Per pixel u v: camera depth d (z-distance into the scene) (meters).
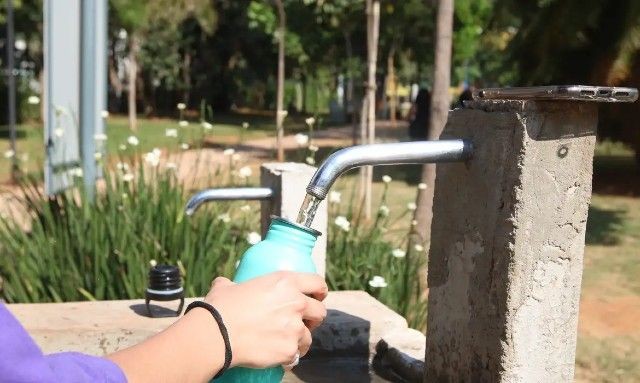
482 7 19.12
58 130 5.16
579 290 2.00
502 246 1.92
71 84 5.70
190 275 4.16
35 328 2.97
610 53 11.18
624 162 16.52
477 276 2.02
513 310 1.92
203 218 4.55
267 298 1.04
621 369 4.67
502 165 1.92
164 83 38.09
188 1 27.19
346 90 31.36
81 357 0.90
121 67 39.69
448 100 6.71
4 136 20.95
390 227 6.75
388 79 24.69
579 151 1.92
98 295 4.13
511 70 12.97
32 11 25.19
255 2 18.53
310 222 1.42
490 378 1.98
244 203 5.48
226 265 4.20
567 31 11.18
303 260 1.29
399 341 2.99
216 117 35.50
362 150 1.78
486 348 1.99
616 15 11.12
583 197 1.95
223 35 36.06
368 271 4.44
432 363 2.24
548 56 11.82
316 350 3.02
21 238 4.48
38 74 30.45
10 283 4.26
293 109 39.47
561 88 1.75
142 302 3.42
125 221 4.40
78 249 4.30
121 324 3.07
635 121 12.20
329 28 16.88
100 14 6.08
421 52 22.94
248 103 44.59
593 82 11.52
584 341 5.21
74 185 4.88
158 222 4.48
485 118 1.97
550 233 1.92
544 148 1.88
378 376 2.89
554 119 1.87
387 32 18.75
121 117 33.59
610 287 6.62
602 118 12.41
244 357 1.00
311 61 18.88
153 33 33.06
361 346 3.04
